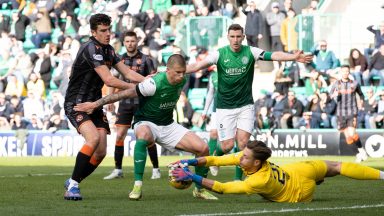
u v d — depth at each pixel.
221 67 22.77
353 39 49.38
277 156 43.00
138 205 17.62
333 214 15.81
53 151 45.69
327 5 50.78
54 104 47.12
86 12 53.53
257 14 48.69
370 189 21.64
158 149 44.72
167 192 21.20
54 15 55.12
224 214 15.81
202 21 48.53
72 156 44.62
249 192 17.30
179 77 18.39
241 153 17.56
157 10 52.56
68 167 34.16
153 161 27.12
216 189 17.14
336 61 47.12
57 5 54.94
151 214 15.91
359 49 48.22
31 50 55.00
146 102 18.84
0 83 51.78
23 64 51.56
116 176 27.17
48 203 18.09
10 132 46.34
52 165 35.72
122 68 19.52
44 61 51.03
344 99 38.06
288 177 17.84
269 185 17.34
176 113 42.56
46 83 51.06
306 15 48.03
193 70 22.64
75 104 18.98
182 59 18.41
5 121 48.22
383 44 46.09
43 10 55.03
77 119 18.84
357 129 42.16
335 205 17.38
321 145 42.50
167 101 18.73
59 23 55.41
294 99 44.00
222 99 23.20
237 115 23.16
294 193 17.89
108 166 35.34
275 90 45.88
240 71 22.67
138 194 18.73
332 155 42.50
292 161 37.56
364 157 37.22
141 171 18.78
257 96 49.59
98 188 22.75
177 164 17.17
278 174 17.58
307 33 48.03
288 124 43.84
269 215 15.69
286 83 46.06
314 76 45.53
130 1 52.97
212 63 22.72
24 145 46.12
